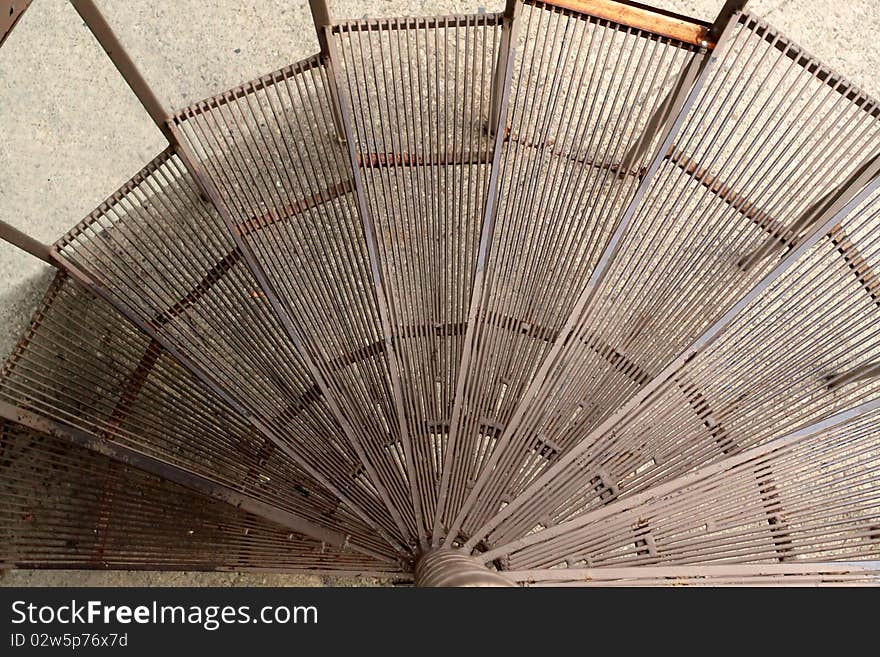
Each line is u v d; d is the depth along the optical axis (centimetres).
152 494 341
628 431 315
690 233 318
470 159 324
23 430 324
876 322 312
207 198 327
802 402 360
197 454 334
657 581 290
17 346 328
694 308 321
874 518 307
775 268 309
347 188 327
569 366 323
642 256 319
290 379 329
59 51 458
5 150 458
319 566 344
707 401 318
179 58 455
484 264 322
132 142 458
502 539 312
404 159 344
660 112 321
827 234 313
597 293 321
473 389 329
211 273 328
